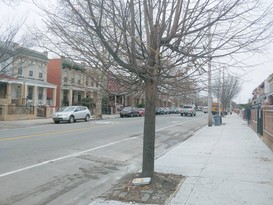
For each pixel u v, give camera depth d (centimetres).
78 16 643
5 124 2712
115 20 639
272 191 736
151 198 686
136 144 1642
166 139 1967
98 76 736
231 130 2453
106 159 1217
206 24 680
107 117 4431
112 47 663
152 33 686
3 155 1186
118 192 732
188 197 693
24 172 955
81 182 888
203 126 3130
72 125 2712
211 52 670
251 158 1155
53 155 1228
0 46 2525
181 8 698
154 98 767
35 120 3303
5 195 751
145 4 680
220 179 842
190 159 1141
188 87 734
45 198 743
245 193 720
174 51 698
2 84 3750
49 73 4669
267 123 1534
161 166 1013
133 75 728
